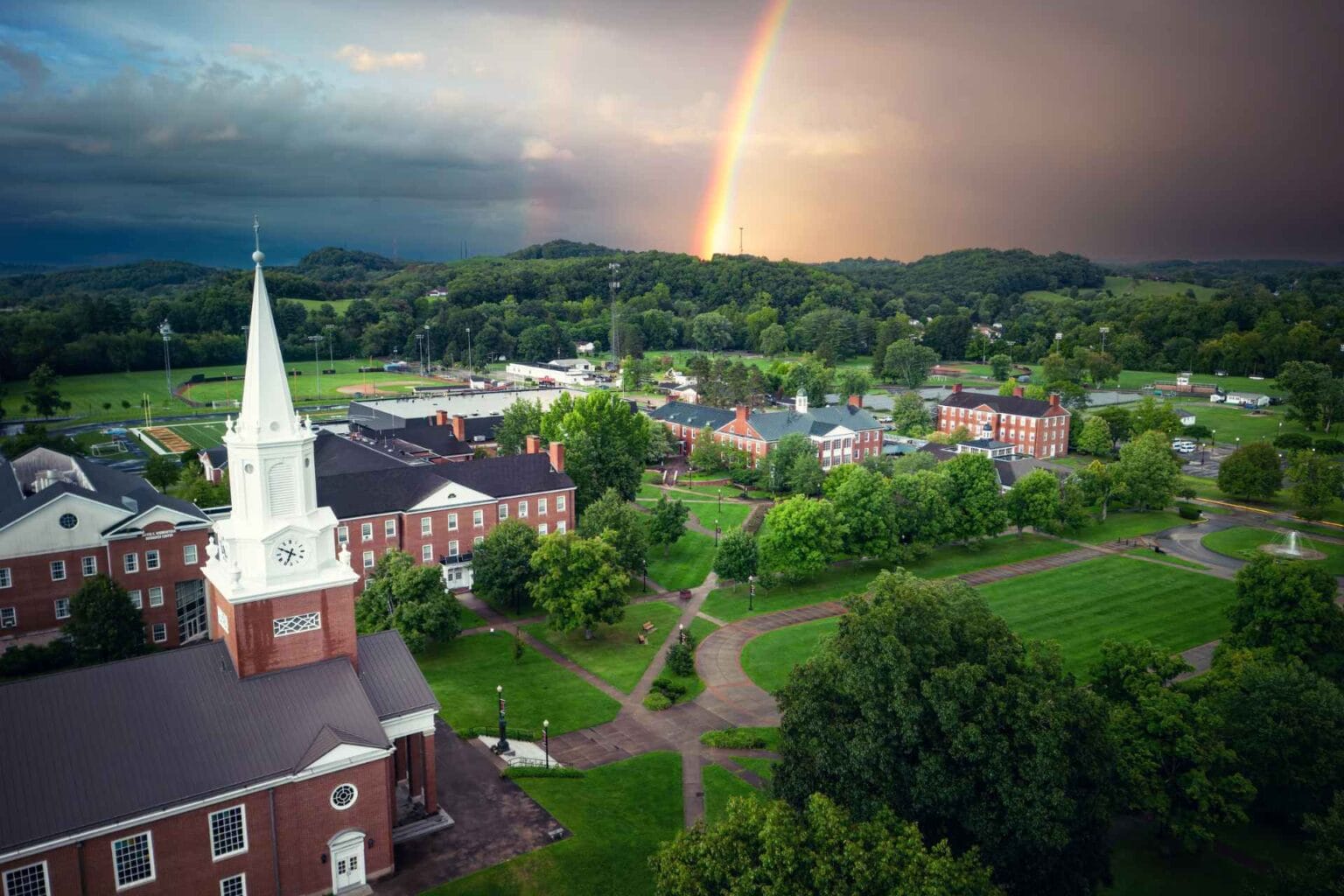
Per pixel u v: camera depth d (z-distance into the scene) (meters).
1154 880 45.38
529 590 80.75
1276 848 48.31
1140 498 125.06
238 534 44.25
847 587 94.62
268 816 40.69
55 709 39.53
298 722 43.09
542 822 49.12
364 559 87.94
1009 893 37.62
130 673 42.28
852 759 40.84
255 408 44.19
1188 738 44.84
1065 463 167.62
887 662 41.16
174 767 39.28
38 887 36.00
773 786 47.00
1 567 71.06
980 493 106.06
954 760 39.50
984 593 92.50
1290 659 54.88
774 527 92.12
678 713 64.81
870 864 32.56
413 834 47.56
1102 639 79.50
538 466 101.31
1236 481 132.50
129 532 74.81
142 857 38.06
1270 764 47.75
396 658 50.16
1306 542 112.50
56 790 36.84
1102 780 39.31
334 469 103.81
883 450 164.00
